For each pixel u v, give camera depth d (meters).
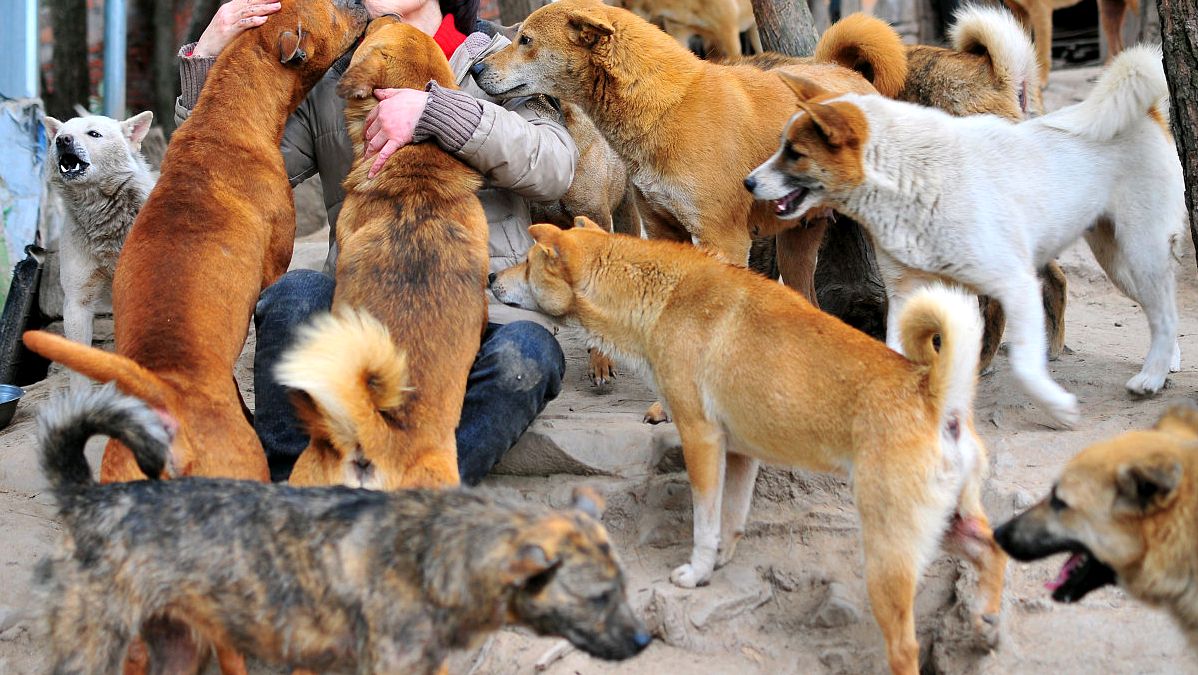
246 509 3.96
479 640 3.89
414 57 5.80
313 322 5.12
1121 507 3.94
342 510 3.95
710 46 12.96
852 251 7.45
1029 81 7.11
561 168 6.10
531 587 3.70
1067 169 5.99
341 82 5.77
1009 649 4.75
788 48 8.09
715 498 5.16
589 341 5.43
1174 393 6.41
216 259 5.40
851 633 5.09
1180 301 9.03
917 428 4.42
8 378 8.58
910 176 5.72
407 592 3.80
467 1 6.94
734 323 4.99
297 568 3.88
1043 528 4.14
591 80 6.18
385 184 5.45
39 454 4.08
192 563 3.90
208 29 6.43
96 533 3.94
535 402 5.63
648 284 5.22
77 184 7.21
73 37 13.51
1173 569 3.92
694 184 6.12
